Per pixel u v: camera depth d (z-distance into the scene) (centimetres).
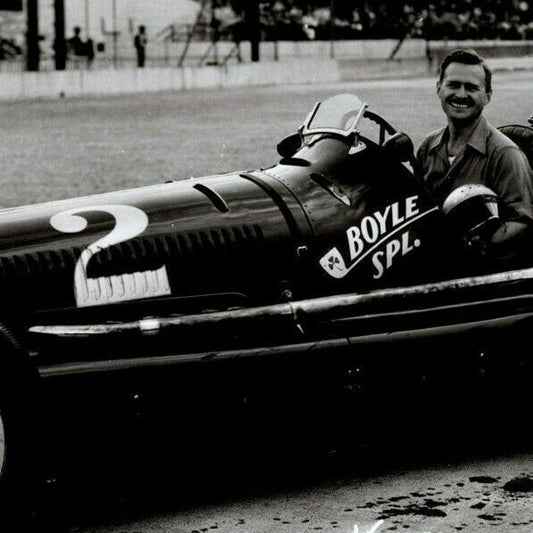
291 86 3212
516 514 375
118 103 2569
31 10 3297
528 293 438
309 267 410
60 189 1230
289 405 399
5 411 357
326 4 4528
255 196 416
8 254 379
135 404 373
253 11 3731
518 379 433
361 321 409
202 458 405
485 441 451
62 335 367
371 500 391
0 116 2217
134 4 4719
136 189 434
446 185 466
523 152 480
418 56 4581
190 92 3019
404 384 416
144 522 376
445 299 426
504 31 4738
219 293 398
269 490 403
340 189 421
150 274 388
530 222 449
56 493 381
